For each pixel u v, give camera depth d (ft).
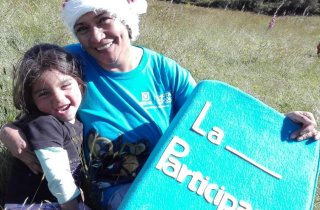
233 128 2.89
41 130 2.66
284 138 2.95
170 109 3.24
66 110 2.75
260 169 2.85
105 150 3.01
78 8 2.85
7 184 3.01
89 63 3.07
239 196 2.79
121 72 3.08
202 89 2.91
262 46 11.96
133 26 3.05
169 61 3.26
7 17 6.68
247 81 8.32
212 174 2.78
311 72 11.48
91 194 3.04
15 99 2.81
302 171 2.91
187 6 19.44
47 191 2.86
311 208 2.88
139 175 2.71
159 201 2.66
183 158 2.76
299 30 21.97
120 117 3.05
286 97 7.70
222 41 11.92
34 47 2.81
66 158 2.72
